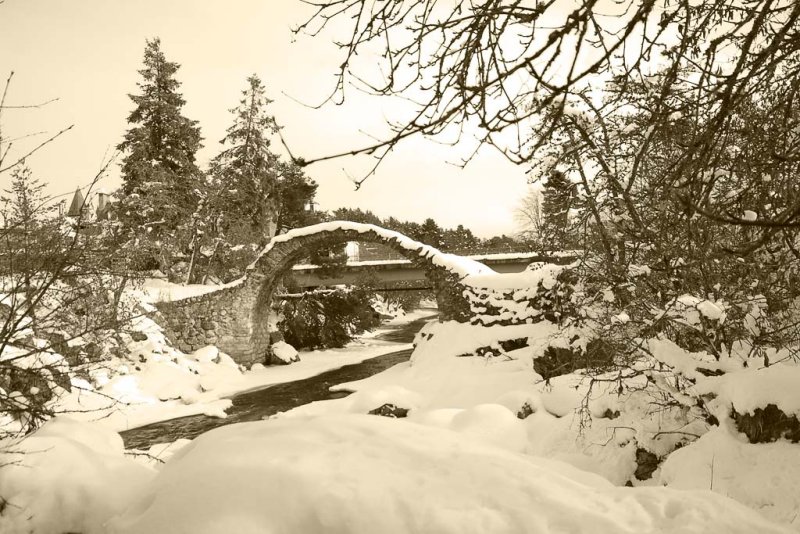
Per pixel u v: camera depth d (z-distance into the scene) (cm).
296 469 274
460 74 230
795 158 281
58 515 321
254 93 3591
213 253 3356
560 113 191
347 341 3812
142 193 3167
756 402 596
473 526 241
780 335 702
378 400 1405
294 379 2508
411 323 5841
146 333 2264
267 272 2819
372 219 6228
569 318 1181
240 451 297
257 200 3622
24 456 343
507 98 206
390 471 276
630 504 266
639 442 757
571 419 902
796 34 249
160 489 293
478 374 1703
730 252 212
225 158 3522
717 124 235
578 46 184
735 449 598
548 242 1020
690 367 731
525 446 776
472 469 277
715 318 714
